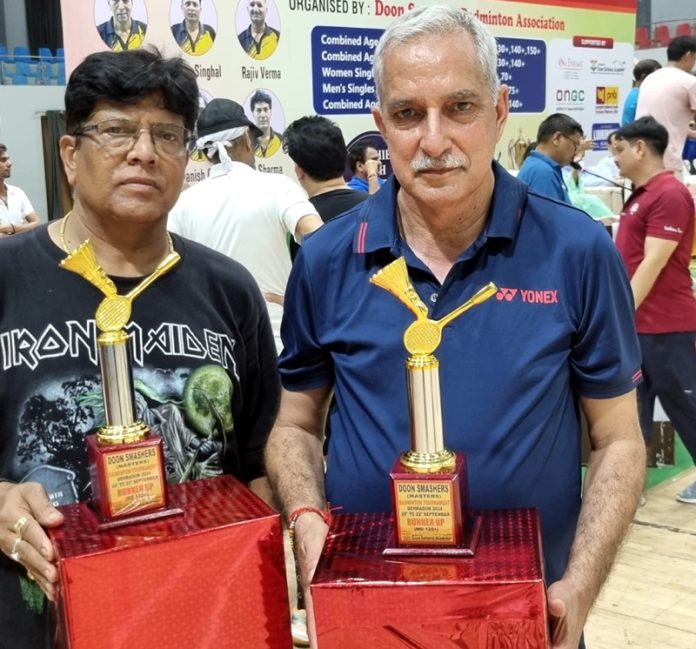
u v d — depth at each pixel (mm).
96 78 1159
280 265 2918
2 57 8453
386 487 1143
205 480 1072
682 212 3256
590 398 1171
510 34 5930
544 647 829
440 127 1044
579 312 1131
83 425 1198
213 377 1267
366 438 1160
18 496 985
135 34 3725
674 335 3367
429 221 1136
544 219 1153
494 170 1172
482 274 1136
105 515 936
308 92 4570
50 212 7762
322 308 1222
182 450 1239
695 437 3436
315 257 1224
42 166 7691
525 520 979
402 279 914
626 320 1156
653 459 4043
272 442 1289
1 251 1240
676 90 6375
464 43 1047
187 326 1267
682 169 6613
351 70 4801
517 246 1141
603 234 1146
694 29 14352
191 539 891
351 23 4754
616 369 1137
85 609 861
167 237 1316
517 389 1106
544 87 6316
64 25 3498
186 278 1294
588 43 6676
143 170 1184
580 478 1171
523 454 1103
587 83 6730
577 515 1156
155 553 879
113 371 956
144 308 1245
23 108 7539
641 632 2576
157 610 884
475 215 1133
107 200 1189
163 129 1198
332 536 955
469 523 961
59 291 1217
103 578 864
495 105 1094
